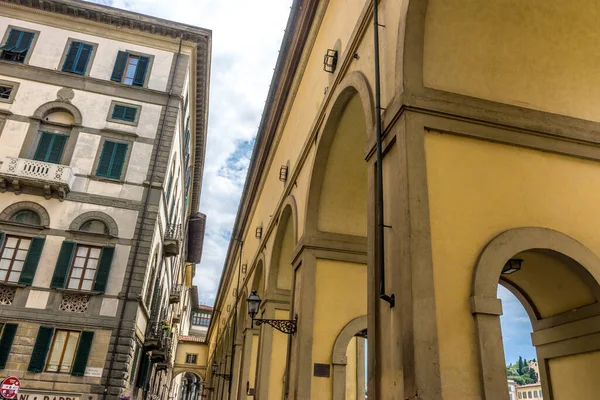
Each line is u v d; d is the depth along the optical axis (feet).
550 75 18.16
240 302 67.15
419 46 16.92
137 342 57.31
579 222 16.35
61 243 53.67
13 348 48.37
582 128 17.49
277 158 47.57
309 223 29.35
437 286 13.87
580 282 16.35
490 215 15.40
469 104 16.55
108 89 62.18
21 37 62.59
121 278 53.62
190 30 67.62
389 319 14.90
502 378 12.99
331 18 30.01
